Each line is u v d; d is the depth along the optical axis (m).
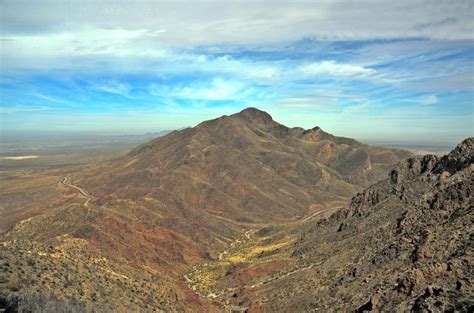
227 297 89.44
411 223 77.56
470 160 93.69
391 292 54.56
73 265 54.97
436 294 45.53
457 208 73.12
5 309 34.81
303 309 69.94
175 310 58.34
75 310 38.16
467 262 52.03
